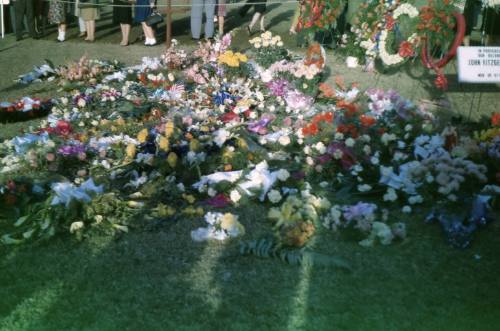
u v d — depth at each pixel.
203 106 7.86
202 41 12.85
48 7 13.99
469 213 4.91
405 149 6.25
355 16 10.17
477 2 10.28
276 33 13.38
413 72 9.56
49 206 4.95
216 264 4.38
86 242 4.70
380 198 5.48
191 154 5.79
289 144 6.43
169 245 4.65
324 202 5.02
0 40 13.60
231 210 5.21
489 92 8.89
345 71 9.89
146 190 5.38
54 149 6.15
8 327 3.68
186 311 3.83
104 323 3.71
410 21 8.37
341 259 4.34
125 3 12.48
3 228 4.96
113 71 9.97
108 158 6.21
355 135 6.23
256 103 7.71
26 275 4.25
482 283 4.14
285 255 4.40
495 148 5.93
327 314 3.79
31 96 8.98
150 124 7.09
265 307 3.86
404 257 4.49
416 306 3.87
